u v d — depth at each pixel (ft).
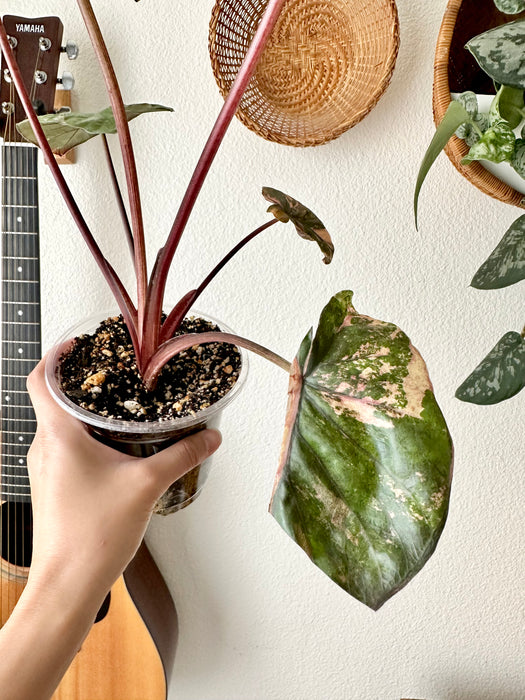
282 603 3.21
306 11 2.34
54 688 1.69
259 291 2.75
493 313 2.76
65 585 1.71
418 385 1.39
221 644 3.30
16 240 2.34
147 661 2.84
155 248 2.71
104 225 2.67
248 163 2.61
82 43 2.48
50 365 1.85
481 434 2.91
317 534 1.37
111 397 1.77
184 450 1.77
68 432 1.80
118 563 1.76
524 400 2.84
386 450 1.36
